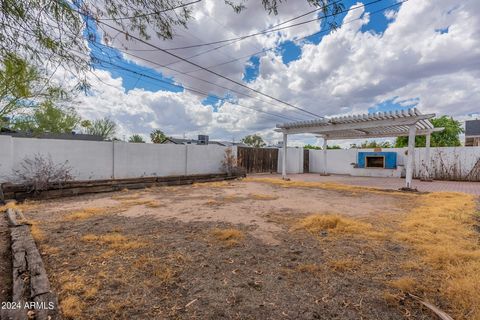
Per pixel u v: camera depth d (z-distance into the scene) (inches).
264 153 582.9
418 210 189.6
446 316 63.6
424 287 78.9
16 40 73.3
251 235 133.1
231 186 351.6
